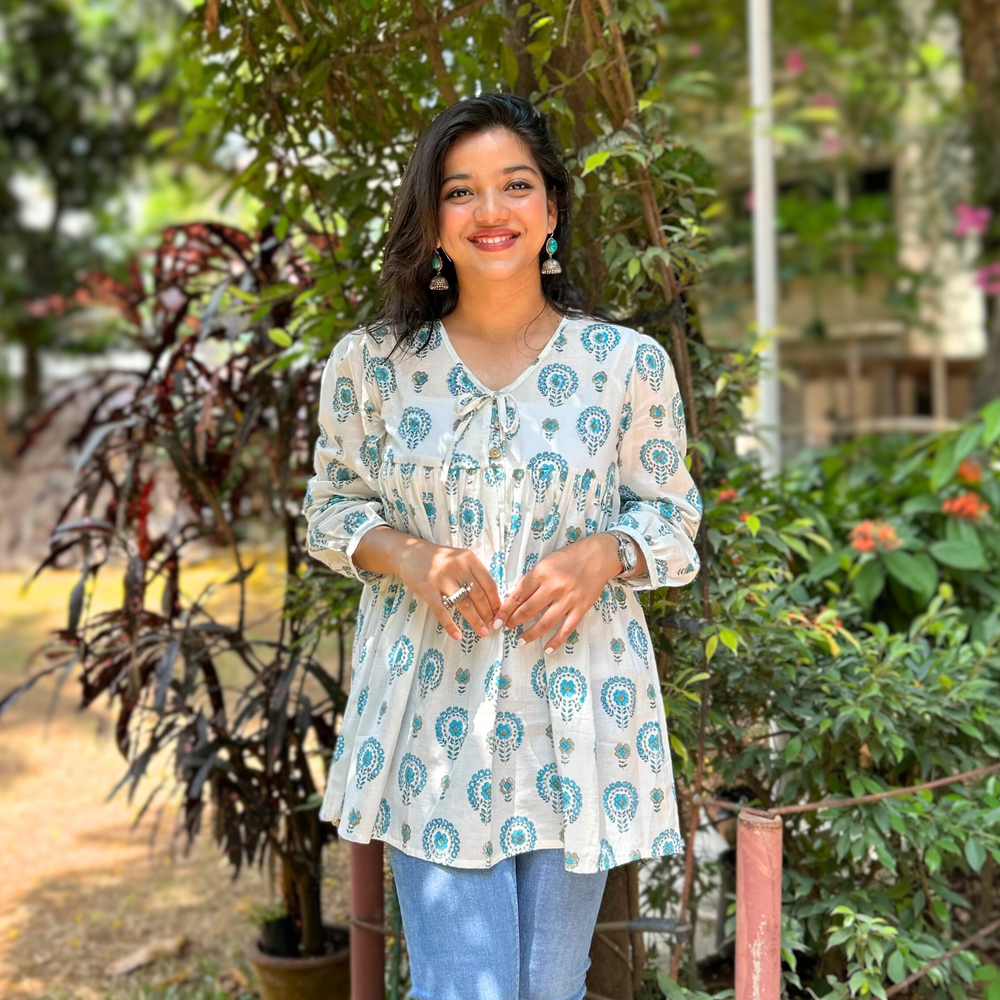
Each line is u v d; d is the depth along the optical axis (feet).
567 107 6.72
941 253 27.53
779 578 7.59
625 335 5.44
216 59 8.21
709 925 7.89
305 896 8.16
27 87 34.42
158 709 7.29
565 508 5.22
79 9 31.40
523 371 5.34
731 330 28.09
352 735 5.52
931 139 25.07
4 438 29.63
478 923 5.08
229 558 14.11
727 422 7.84
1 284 34.35
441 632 5.29
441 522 5.26
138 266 9.68
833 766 6.98
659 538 5.32
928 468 11.70
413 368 5.43
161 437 7.86
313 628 7.84
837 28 24.04
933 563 9.78
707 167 7.21
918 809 6.46
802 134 19.60
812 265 24.86
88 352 36.04
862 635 8.30
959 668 7.58
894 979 5.99
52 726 15.81
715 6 22.30
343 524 5.52
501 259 5.22
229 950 9.55
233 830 8.02
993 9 18.57
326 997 7.95
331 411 5.68
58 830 12.36
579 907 5.30
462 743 5.14
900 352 28.02
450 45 7.27
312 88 6.72
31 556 25.03
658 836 5.37
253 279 8.27
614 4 5.97
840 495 11.39
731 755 7.18
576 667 5.20
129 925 10.09
